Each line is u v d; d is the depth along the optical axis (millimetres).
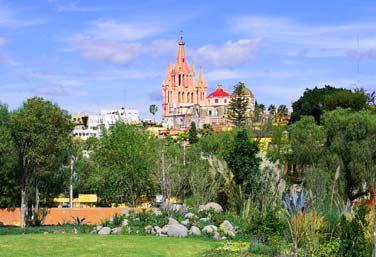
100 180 62344
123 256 22031
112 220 32719
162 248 24281
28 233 33562
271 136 72188
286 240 22688
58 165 52844
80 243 25625
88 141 73125
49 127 48125
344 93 97750
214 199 39250
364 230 19281
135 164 59938
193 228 29031
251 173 36719
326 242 19875
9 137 48969
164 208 33188
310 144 58125
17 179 51625
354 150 54875
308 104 109562
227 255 22109
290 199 26328
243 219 30500
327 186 38281
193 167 47656
